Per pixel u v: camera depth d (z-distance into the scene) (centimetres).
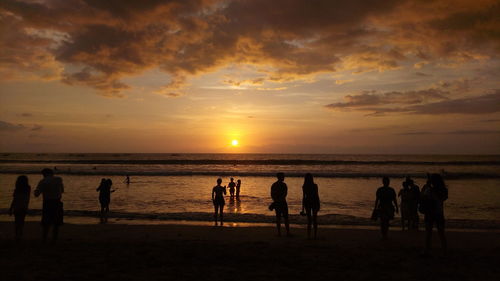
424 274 562
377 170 4775
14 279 507
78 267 581
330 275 552
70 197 1938
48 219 757
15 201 778
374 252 727
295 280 525
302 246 789
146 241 846
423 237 925
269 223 1189
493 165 6419
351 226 1141
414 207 1027
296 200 1878
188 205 1673
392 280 529
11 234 938
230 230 1016
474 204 1739
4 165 5809
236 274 552
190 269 579
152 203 1733
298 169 5012
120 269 571
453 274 563
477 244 836
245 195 2102
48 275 530
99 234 948
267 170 4694
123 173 3853
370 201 1839
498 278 543
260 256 680
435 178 697
